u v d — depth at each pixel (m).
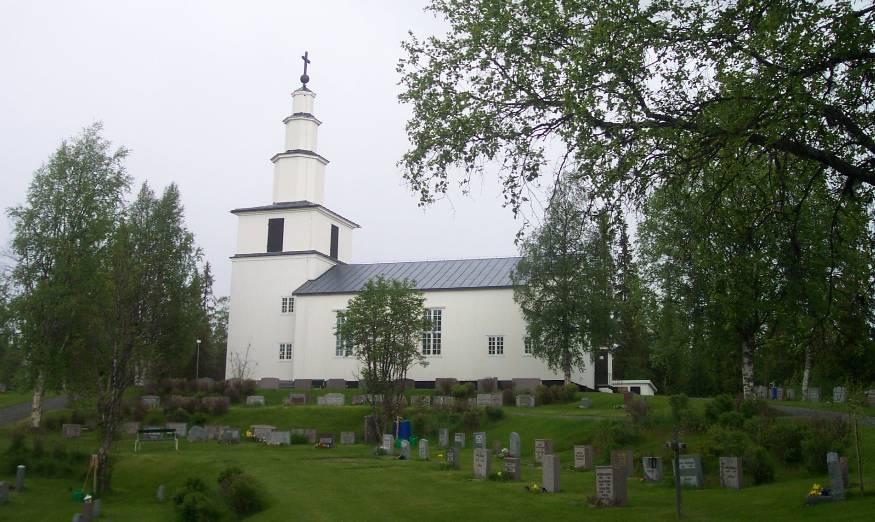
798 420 29.27
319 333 65.31
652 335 64.25
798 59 12.85
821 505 18.19
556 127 16.11
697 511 18.70
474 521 18.92
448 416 42.22
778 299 16.05
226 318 94.69
